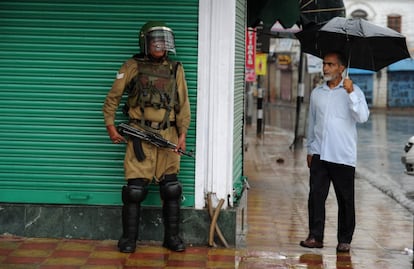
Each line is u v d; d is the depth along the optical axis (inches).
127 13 251.0
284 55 1989.4
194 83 252.4
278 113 1540.4
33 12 251.8
